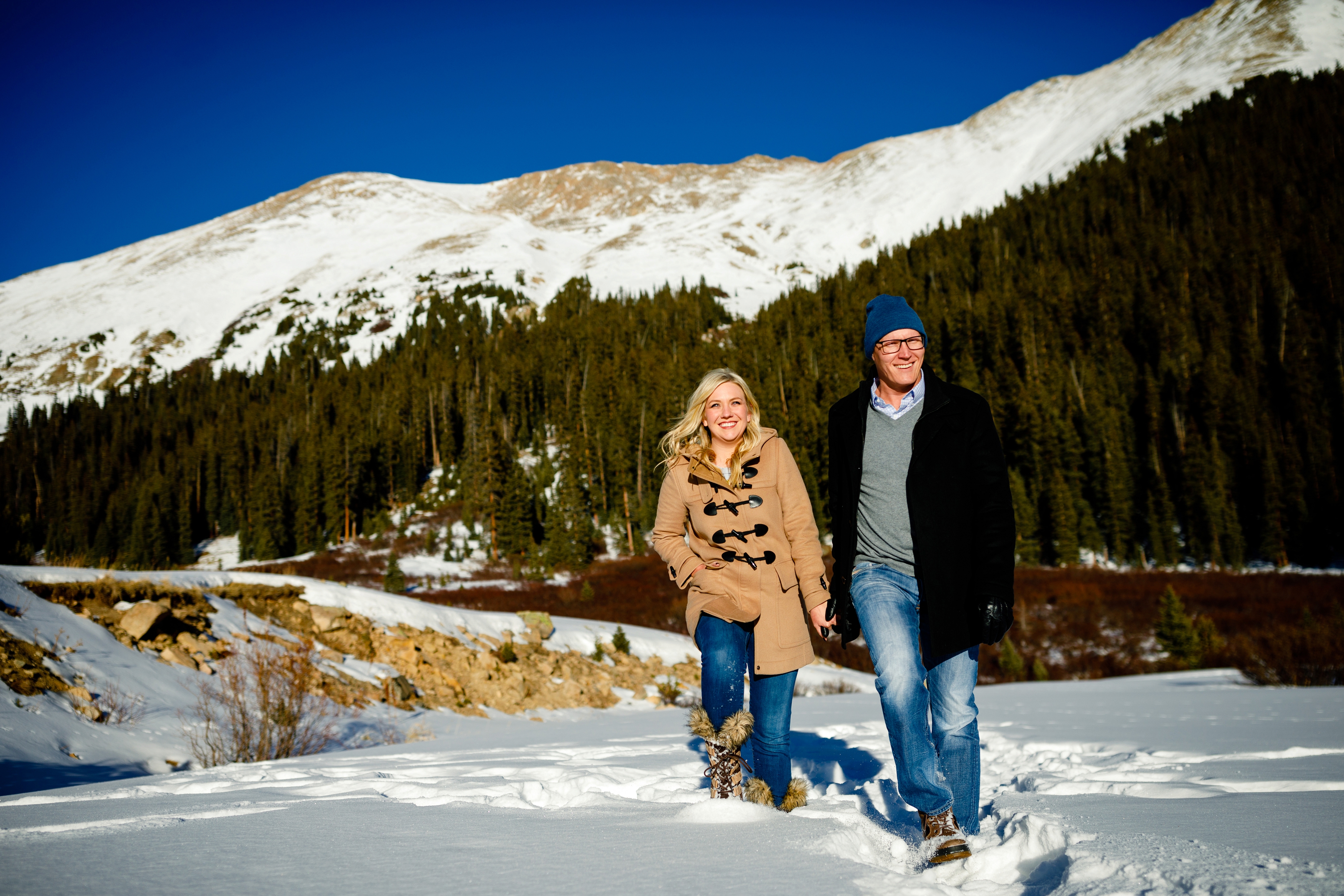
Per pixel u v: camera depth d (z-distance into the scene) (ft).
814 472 186.50
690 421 8.66
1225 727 18.17
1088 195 369.91
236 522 247.50
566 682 45.85
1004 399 204.33
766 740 8.29
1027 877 5.31
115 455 282.56
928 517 7.02
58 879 4.66
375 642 41.37
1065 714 24.40
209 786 10.20
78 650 27.58
